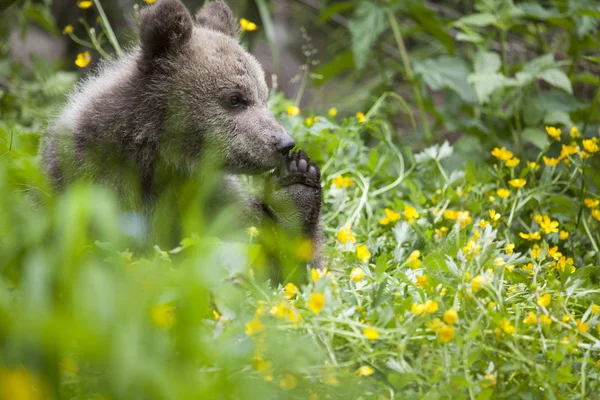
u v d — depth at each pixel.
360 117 11.60
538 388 5.80
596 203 9.63
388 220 8.96
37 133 10.12
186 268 5.69
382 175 11.46
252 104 9.52
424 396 5.48
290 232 8.94
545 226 8.30
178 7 9.21
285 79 21.00
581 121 13.48
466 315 5.98
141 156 9.09
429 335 5.97
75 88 9.99
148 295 5.45
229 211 7.35
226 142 9.28
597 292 7.28
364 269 6.90
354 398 5.51
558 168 12.16
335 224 10.49
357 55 14.05
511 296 6.75
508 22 13.81
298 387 5.58
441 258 6.79
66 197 7.00
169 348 5.39
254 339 5.55
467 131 13.74
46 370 5.10
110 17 18.30
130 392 4.99
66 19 18.64
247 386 5.37
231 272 5.95
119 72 9.59
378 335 5.76
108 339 5.01
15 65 15.84
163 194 9.10
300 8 22.20
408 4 14.23
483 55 12.92
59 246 5.76
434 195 10.28
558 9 14.79
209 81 9.28
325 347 5.84
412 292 6.75
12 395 4.85
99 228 7.14
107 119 8.97
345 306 6.15
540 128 13.19
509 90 13.58
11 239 6.05
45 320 4.95
